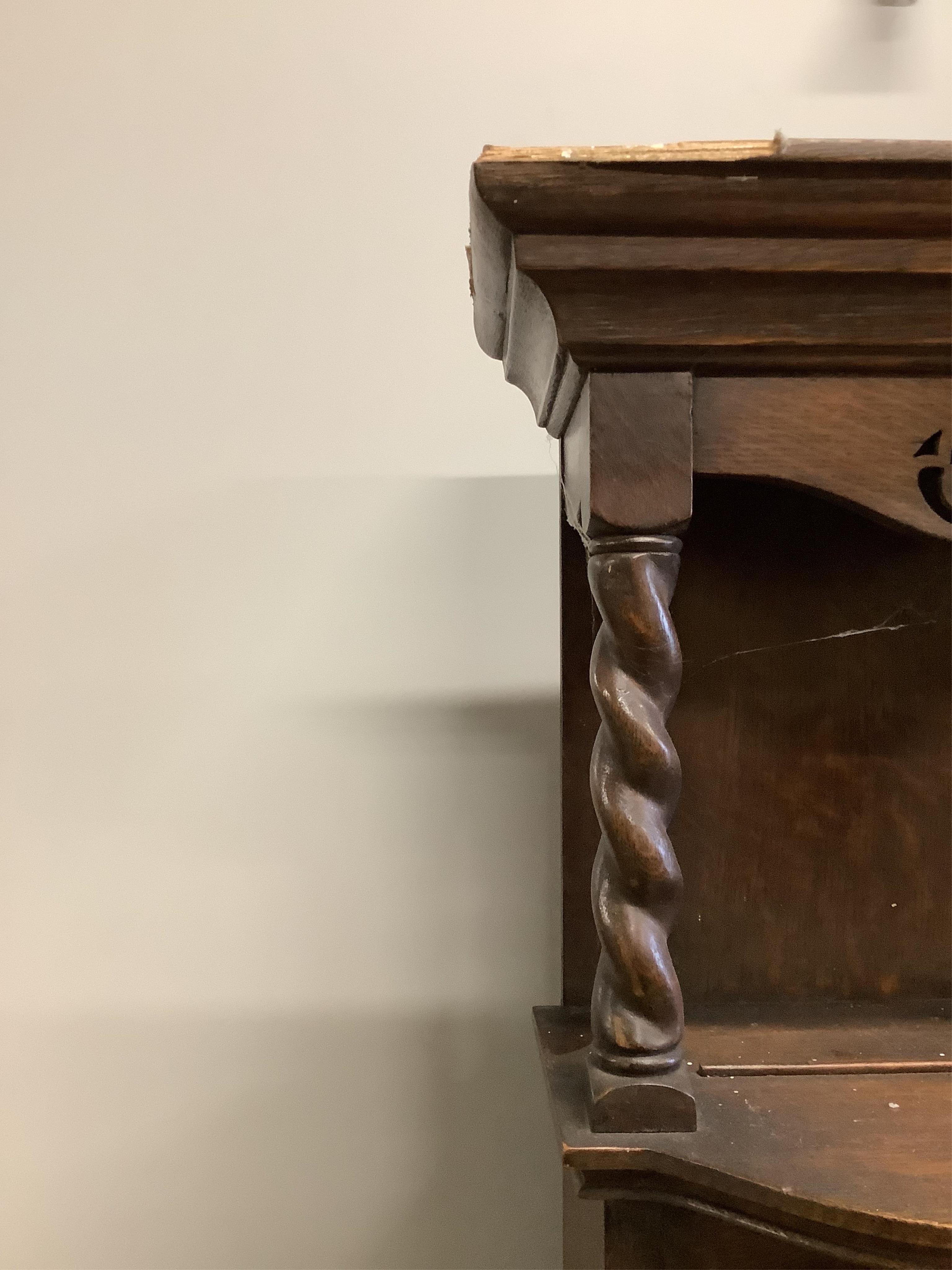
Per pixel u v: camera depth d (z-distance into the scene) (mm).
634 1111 509
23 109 860
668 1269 543
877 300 455
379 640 856
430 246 864
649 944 509
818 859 754
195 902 855
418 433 860
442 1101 851
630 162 416
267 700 856
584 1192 517
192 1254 853
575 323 457
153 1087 853
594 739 748
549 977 850
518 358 591
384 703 856
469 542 857
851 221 433
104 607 854
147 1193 851
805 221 432
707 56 864
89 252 858
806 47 865
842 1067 621
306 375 861
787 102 864
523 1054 849
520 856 853
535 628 855
